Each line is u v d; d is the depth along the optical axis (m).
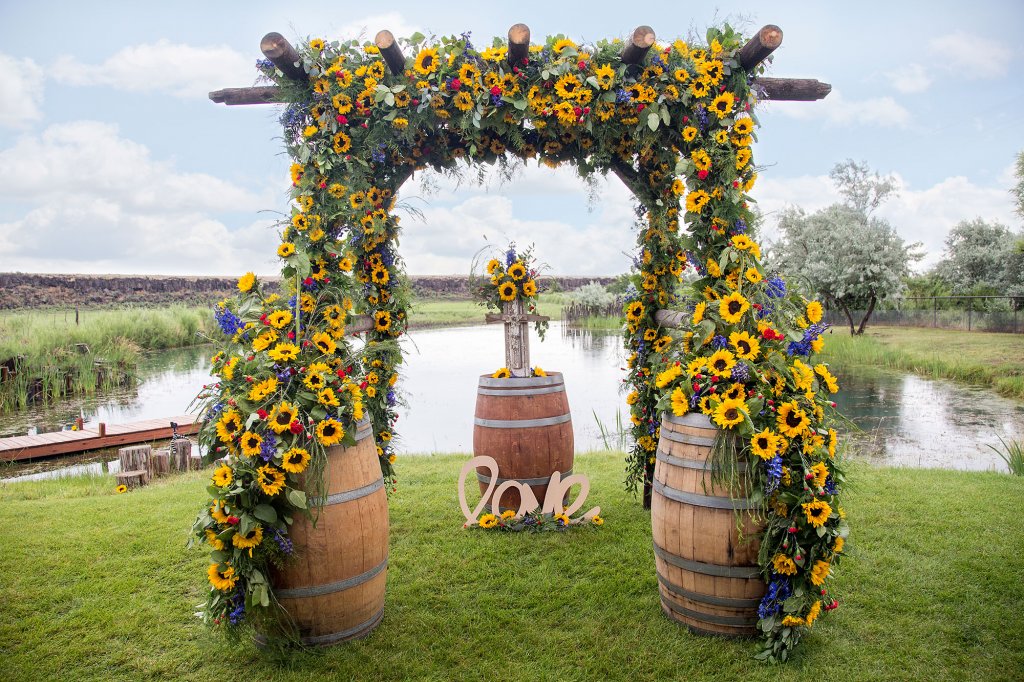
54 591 3.60
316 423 2.89
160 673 2.88
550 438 4.61
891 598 3.39
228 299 3.32
